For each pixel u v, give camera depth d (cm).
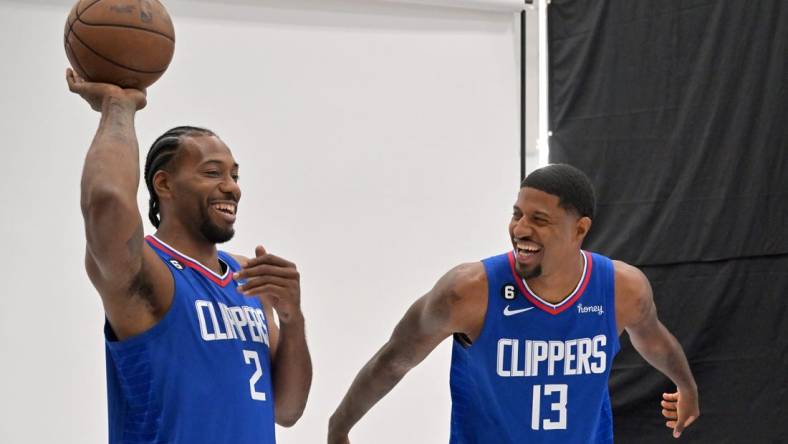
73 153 593
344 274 666
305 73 661
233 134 639
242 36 643
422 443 686
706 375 683
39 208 584
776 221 665
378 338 674
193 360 286
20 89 582
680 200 696
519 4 719
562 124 745
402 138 689
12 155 579
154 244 301
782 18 666
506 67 729
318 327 657
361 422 670
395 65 689
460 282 371
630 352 704
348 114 673
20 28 583
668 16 707
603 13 731
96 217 251
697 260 688
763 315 668
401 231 685
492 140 721
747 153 676
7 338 572
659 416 696
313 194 660
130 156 264
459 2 699
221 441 284
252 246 641
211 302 300
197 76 631
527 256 358
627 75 722
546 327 373
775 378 663
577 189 355
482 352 376
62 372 584
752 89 674
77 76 292
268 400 307
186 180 304
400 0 682
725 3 684
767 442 663
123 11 282
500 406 377
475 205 711
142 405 282
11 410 571
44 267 584
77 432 586
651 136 711
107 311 279
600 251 724
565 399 377
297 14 659
